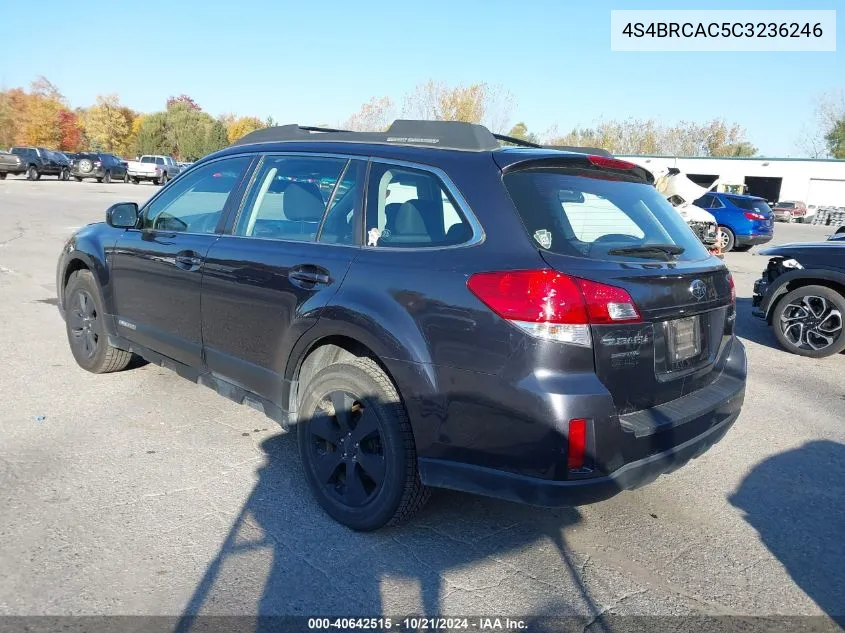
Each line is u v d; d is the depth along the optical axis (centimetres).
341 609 278
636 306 284
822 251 727
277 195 389
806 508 384
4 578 286
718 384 348
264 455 418
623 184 348
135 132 8625
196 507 353
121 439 432
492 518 358
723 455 455
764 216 1933
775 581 313
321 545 324
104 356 529
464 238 301
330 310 327
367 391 318
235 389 401
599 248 295
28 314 761
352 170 356
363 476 334
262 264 370
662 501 387
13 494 357
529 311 271
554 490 272
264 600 281
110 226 517
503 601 289
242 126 9038
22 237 1412
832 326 723
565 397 267
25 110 7694
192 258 416
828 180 4753
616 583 306
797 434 498
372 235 334
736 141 7238
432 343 293
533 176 312
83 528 327
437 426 294
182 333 433
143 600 277
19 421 454
